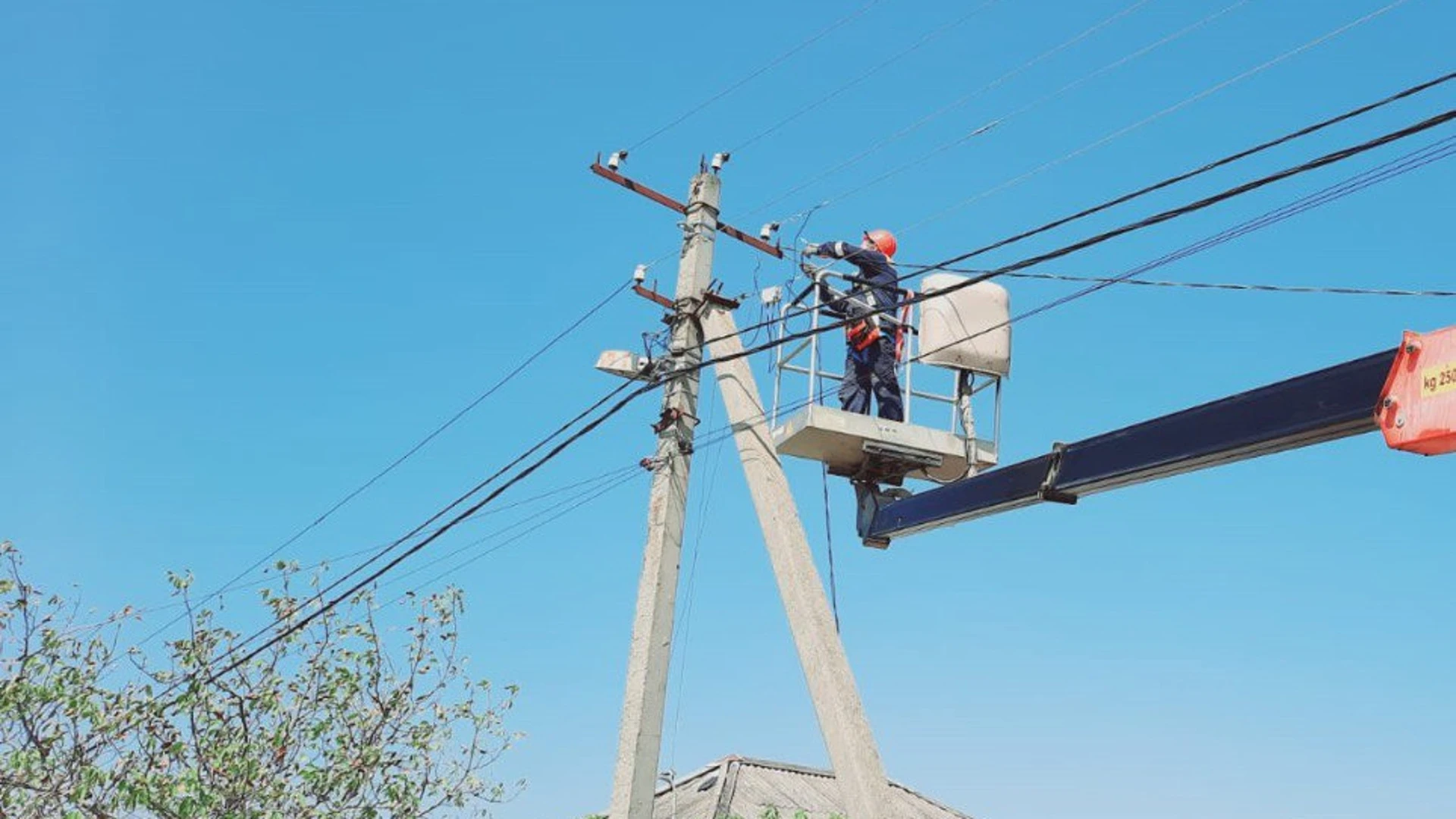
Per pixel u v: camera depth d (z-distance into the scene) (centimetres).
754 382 1187
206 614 1446
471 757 1484
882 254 1313
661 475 1241
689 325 1287
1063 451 1058
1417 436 741
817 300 1273
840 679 1045
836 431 1224
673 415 1249
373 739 1458
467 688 1512
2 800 1305
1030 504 1092
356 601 1504
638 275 1320
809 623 1070
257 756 1412
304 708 1460
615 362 1284
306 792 1409
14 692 1314
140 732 1380
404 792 1441
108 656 1396
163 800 1320
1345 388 830
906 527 1217
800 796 1894
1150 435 977
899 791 2017
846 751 1014
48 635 1355
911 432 1258
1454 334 735
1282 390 875
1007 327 1304
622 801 1143
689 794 1894
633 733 1161
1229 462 931
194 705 1409
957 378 1300
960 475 1298
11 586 1346
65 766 1343
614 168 1319
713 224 1326
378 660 1495
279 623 1473
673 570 1215
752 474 1151
